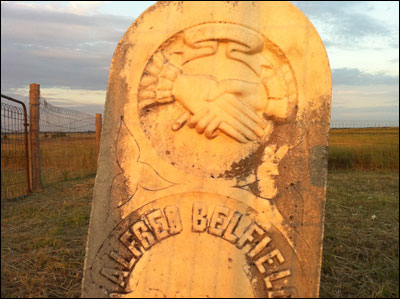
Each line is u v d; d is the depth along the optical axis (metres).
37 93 5.01
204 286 1.56
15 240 2.94
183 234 1.61
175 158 1.67
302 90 1.64
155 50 1.69
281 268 1.56
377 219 3.63
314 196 1.59
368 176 6.56
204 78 1.67
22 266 2.44
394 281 2.35
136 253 1.59
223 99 1.66
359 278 2.40
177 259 1.58
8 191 4.73
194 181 1.64
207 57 1.69
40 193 4.87
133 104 1.68
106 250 1.61
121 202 1.64
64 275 2.35
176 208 1.63
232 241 1.59
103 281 1.59
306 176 1.61
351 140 8.45
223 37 1.65
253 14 1.64
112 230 1.62
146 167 1.66
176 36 1.68
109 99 1.68
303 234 1.58
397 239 3.01
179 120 1.68
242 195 1.63
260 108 1.68
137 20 1.69
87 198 4.55
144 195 1.64
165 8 1.68
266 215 1.60
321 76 1.63
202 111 1.66
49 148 7.02
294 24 1.63
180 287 1.57
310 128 1.63
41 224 3.43
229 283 1.56
